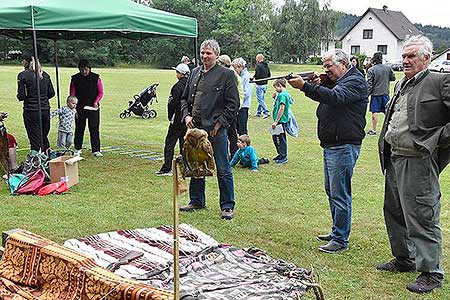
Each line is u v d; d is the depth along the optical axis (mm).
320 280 3977
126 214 5559
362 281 3982
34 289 2791
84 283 2586
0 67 38781
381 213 5773
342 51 4254
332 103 4094
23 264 2883
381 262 4348
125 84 26672
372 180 7371
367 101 4320
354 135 4281
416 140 3512
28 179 6375
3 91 21109
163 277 2838
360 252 4570
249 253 3221
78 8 6484
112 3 7066
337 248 4574
